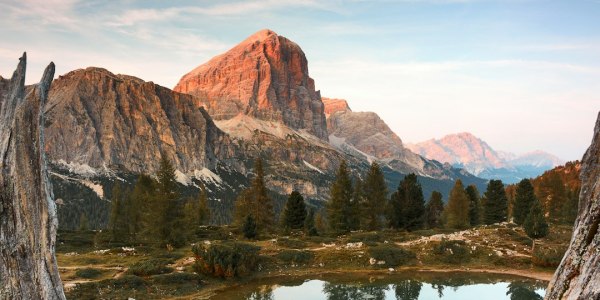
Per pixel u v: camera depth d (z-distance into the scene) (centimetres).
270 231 9756
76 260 5822
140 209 8481
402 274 5775
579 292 713
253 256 5803
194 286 4762
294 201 9781
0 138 1067
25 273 1041
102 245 7519
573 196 9781
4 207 1039
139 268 5028
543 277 5575
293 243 7169
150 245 7469
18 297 1023
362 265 6078
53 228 1111
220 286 4981
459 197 9581
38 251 1069
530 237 6906
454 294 4816
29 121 1088
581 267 751
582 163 867
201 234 8669
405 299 4609
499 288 5084
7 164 1052
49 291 1073
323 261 6169
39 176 1093
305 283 5306
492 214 10100
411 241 7388
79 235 8700
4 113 1081
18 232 1046
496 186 10131
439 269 5997
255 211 9488
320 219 12238
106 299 3978
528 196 9081
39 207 1084
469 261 6247
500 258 6225
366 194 9756
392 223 9225
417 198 9050
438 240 6862
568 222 9462
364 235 8044
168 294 4447
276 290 4950
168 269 5188
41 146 1108
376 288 5081
